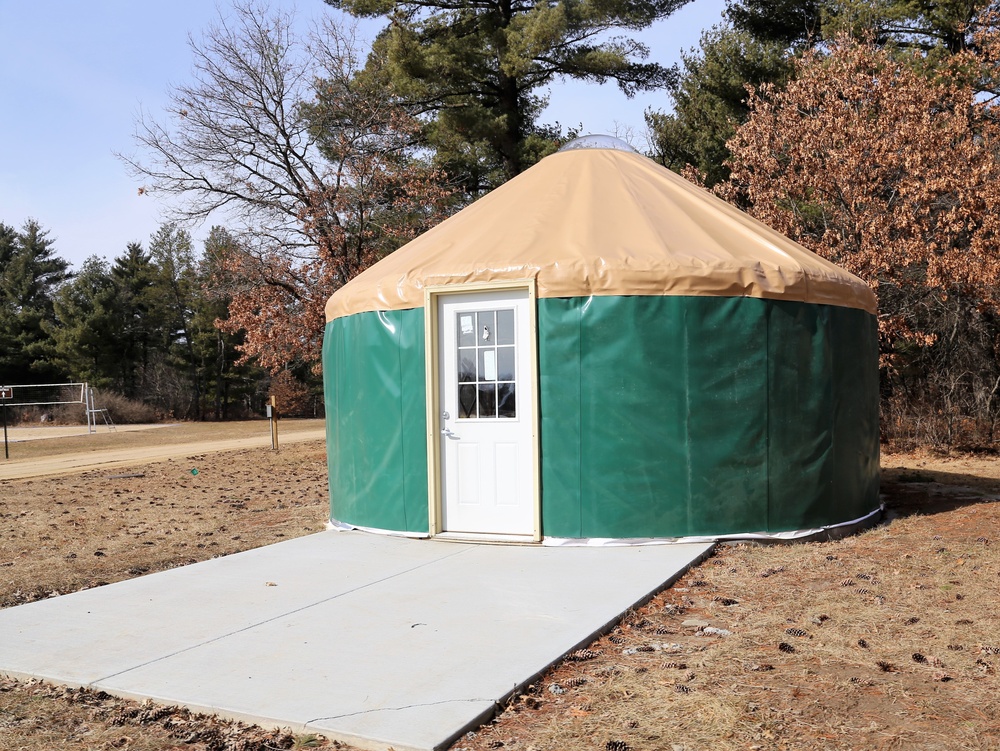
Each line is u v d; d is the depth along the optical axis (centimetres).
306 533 822
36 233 5303
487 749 335
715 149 2120
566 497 689
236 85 1772
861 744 332
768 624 482
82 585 636
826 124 1409
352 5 2191
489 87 2309
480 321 724
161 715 376
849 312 777
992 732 341
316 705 372
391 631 475
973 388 1570
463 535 723
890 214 1395
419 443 739
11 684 420
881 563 631
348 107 1897
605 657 437
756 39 2189
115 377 4600
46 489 1292
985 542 700
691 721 354
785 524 712
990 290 1409
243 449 2053
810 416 725
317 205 1800
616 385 681
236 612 523
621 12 2125
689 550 654
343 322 807
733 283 689
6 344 4525
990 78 1694
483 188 2420
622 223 737
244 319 1830
